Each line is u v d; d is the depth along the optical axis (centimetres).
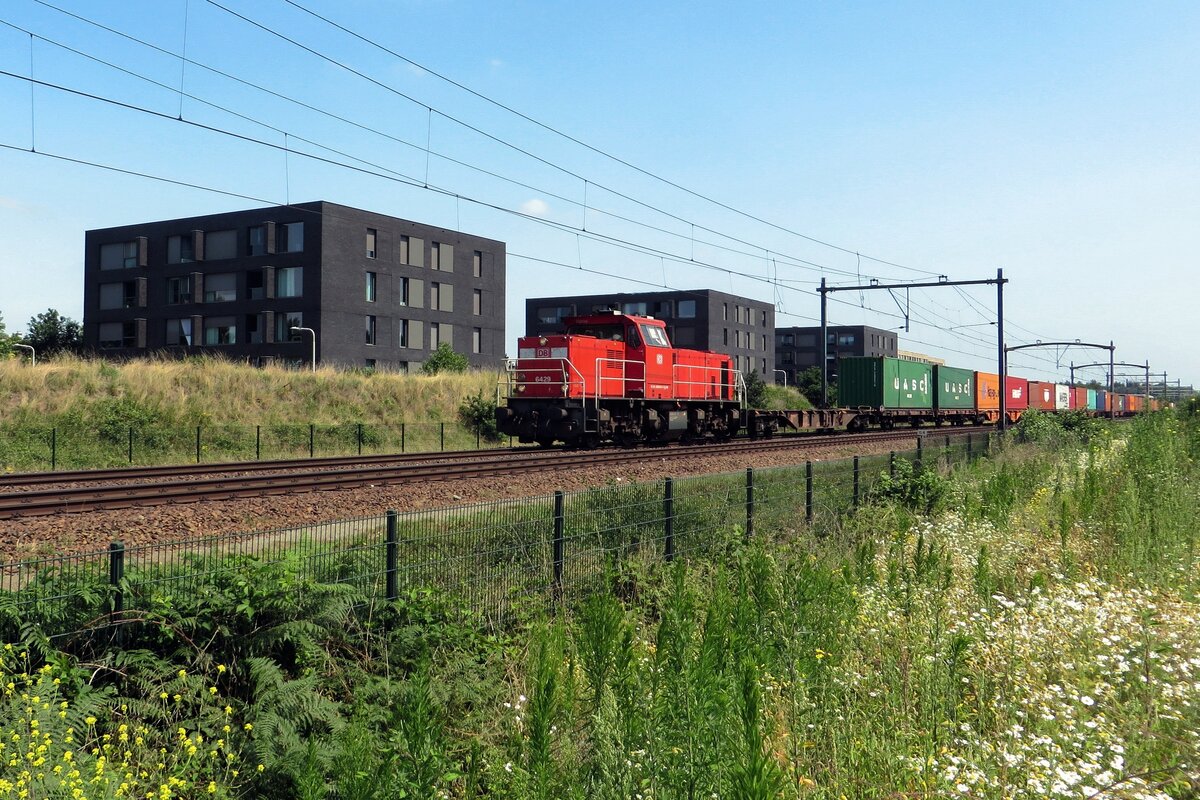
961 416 5266
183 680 595
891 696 593
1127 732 549
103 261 6141
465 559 878
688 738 485
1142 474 1333
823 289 4041
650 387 2741
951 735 565
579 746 556
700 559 1059
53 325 7144
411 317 5884
